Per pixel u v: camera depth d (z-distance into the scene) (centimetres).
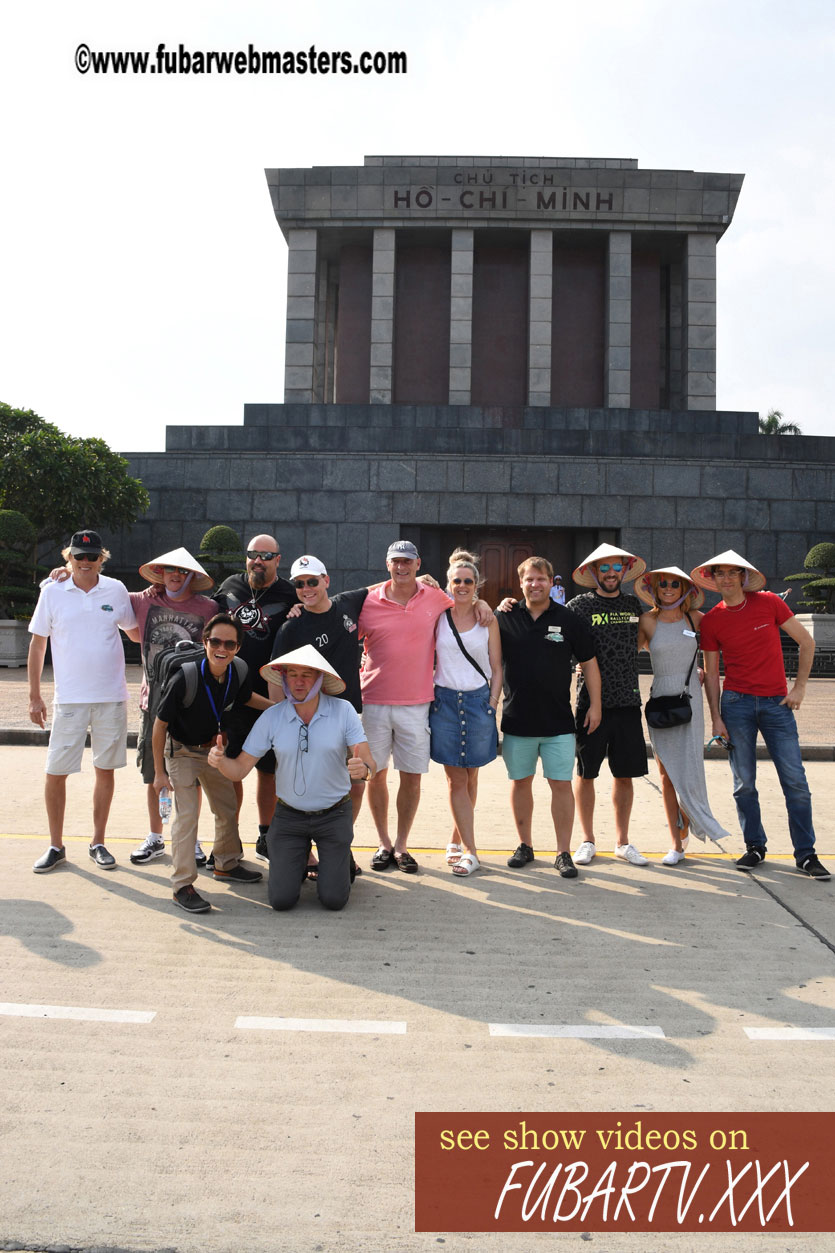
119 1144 302
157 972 441
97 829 625
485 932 507
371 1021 394
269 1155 298
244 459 2602
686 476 2578
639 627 675
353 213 2997
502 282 3188
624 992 428
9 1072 347
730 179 2972
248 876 594
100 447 2427
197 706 536
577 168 2989
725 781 990
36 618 625
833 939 502
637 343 3166
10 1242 257
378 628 634
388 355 2978
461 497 2577
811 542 2572
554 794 630
